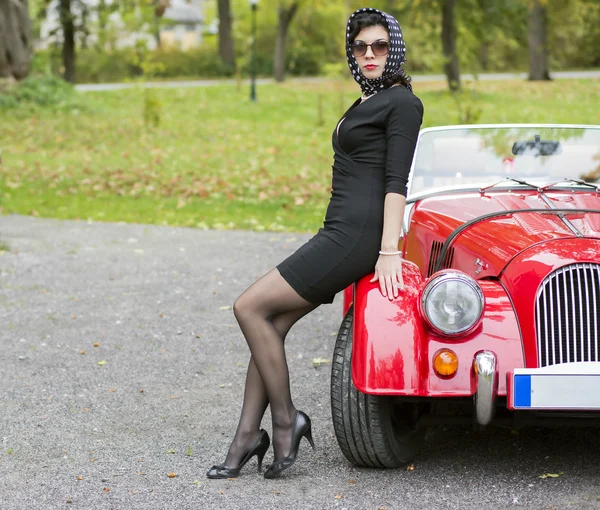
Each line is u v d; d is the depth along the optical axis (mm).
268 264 8867
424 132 5176
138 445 4273
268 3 41562
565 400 3438
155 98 22891
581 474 3799
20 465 4012
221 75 42906
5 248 9695
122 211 12500
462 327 3486
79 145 19641
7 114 23141
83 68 43375
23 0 25109
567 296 3590
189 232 10938
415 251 4664
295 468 3949
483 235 4062
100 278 8266
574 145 5039
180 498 3617
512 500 3527
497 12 26812
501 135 5105
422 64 41844
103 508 3525
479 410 3480
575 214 4168
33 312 7016
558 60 46219
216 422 4602
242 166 16703
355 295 3664
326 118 26141
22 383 5262
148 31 24141
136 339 6242
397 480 3775
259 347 3697
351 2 26766
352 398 3711
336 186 3652
